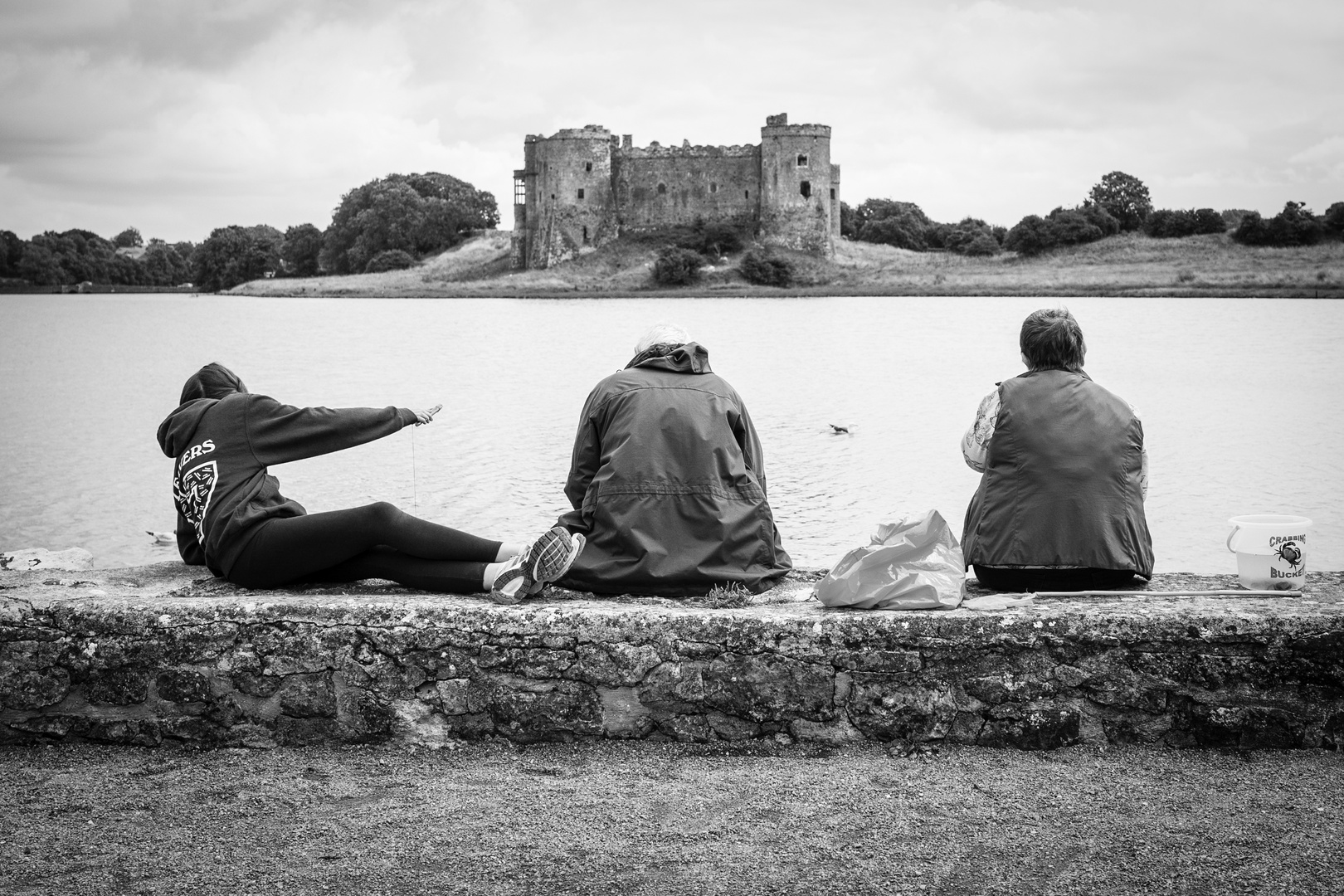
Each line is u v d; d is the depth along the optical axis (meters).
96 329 82.56
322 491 24.77
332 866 3.97
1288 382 43.47
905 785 4.47
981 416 5.52
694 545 5.25
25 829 4.26
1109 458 5.20
